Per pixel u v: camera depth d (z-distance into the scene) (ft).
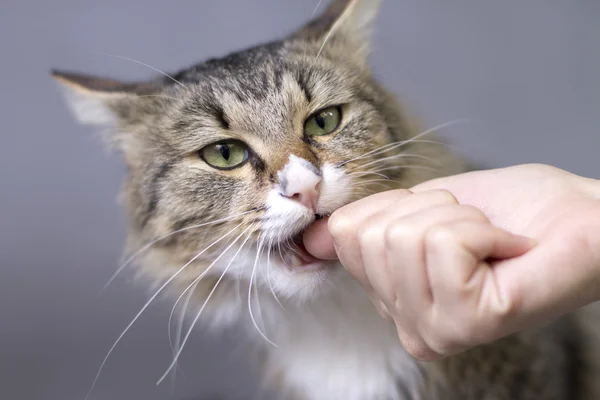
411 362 1.07
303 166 0.91
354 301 1.03
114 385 1.44
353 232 0.74
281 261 0.94
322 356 1.09
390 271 0.69
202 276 0.98
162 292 1.07
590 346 1.15
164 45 1.41
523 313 0.66
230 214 0.94
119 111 1.07
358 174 0.94
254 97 0.97
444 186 0.81
